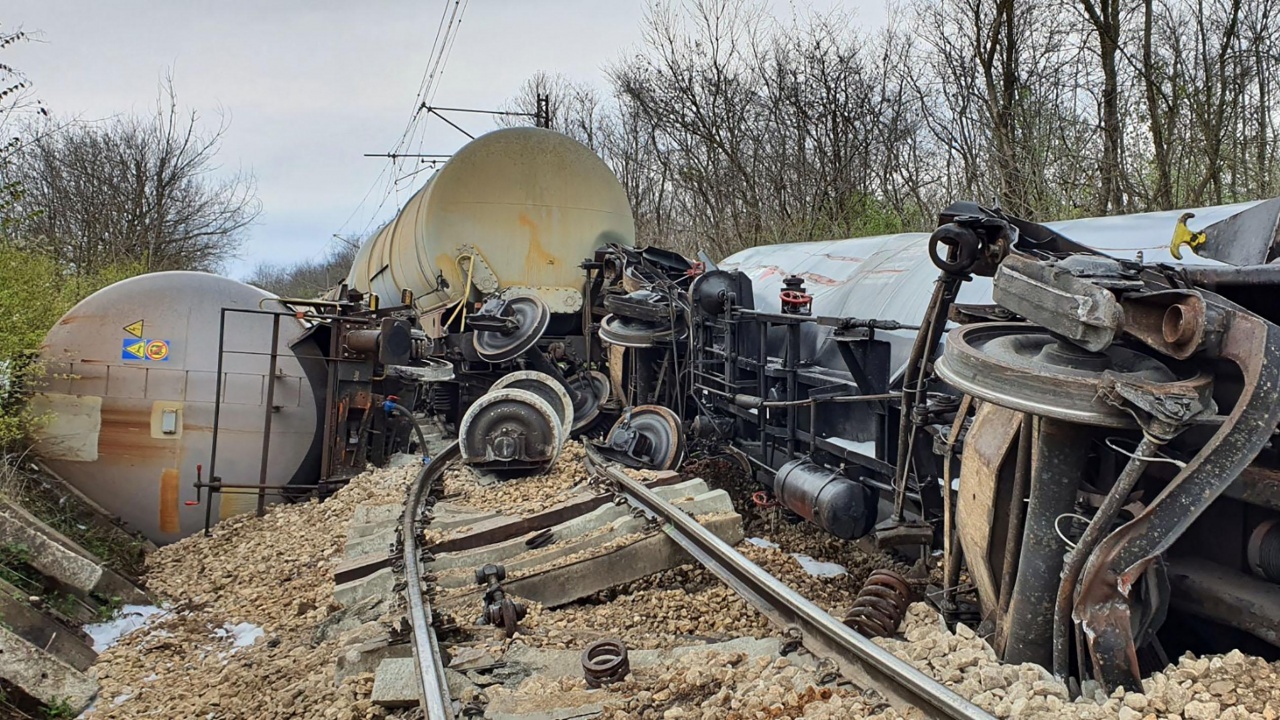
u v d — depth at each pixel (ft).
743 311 30.35
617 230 50.19
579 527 23.70
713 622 18.02
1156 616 11.45
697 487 25.32
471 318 40.83
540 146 48.65
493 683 14.85
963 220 14.17
